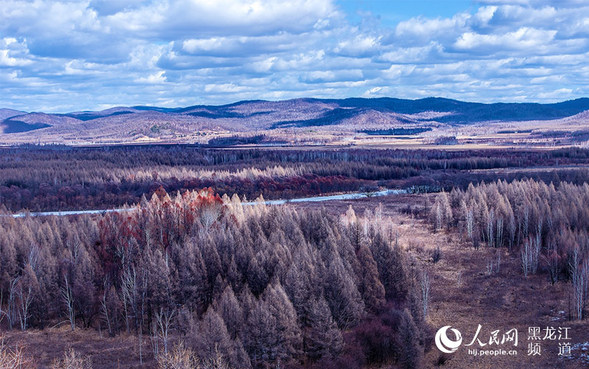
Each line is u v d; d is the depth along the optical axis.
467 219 128.25
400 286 81.94
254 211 120.19
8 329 75.19
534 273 97.56
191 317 67.69
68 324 77.69
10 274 85.88
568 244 95.12
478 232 121.06
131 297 75.44
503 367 62.66
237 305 65.50
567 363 62.44
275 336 61.22
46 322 77.19
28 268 77.94
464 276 98.06
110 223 104.50
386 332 66.19
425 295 79.56
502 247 117.94
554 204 129.00
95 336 73.00
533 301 84.12
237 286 79.25
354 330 68.19
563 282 91.81
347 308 70.25
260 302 66.56
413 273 86.69
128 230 96.38
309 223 107.12
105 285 79.81
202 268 80.44
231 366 57.41
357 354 63.38
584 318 75.50
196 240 92.62
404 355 62.94
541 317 77.62
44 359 64.94
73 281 79.12
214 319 59.00
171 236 99.06
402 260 85.44
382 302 76.38
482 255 111.62
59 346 69.31
